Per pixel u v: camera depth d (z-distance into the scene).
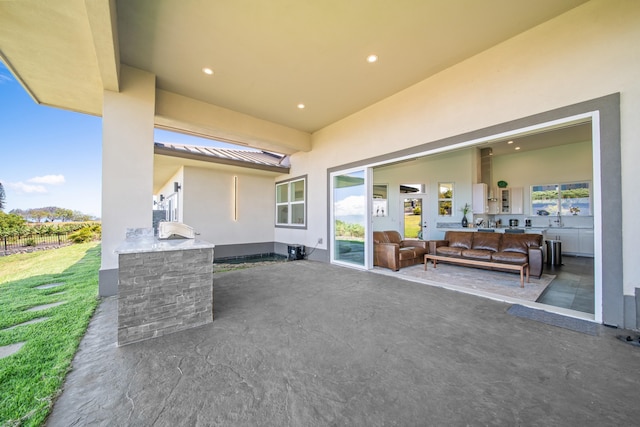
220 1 2.71
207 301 2.67
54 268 5.65
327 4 2.77
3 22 2.39
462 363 1.93
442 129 4.11
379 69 4.05
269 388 1.64
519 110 3.29
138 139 3.85
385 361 1.96
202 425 1.33
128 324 2.25
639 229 2.47
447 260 5.32
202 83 4.41
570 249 7.53
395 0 2.72
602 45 2.70
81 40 2.68
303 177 7.39
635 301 2.47
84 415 1.40
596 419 1.38
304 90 4.69
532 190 8.41
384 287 4.09
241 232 8.03
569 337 2.35
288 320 2.76
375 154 5.24
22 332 2.44
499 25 3.12
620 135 2.57
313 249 6.97
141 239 3.30
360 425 1.33
